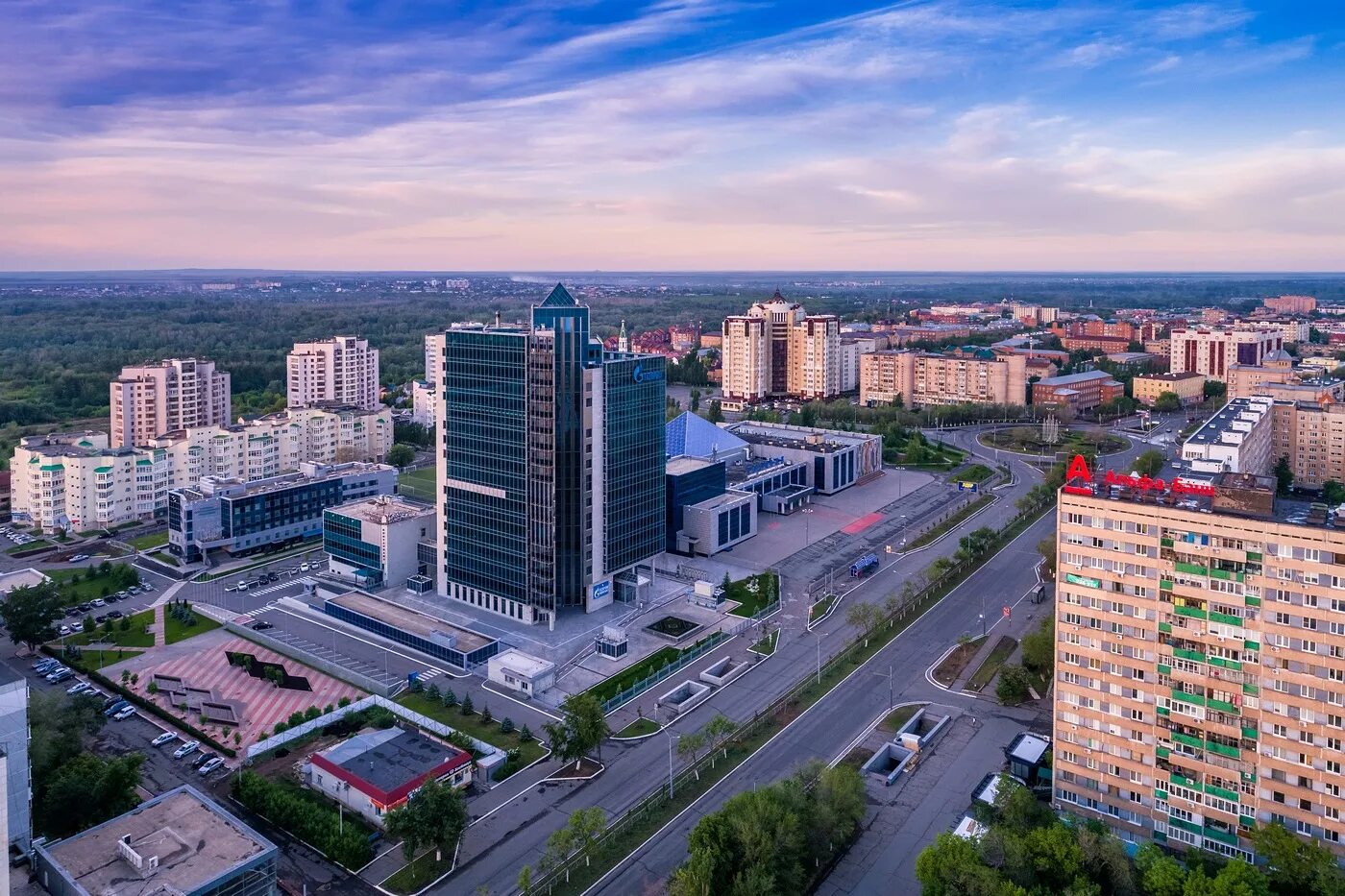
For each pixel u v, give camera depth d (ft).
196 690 646.74
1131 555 472.44
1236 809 452.76
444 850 474.08
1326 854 412.16
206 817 423.23
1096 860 435.53
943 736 593.83
